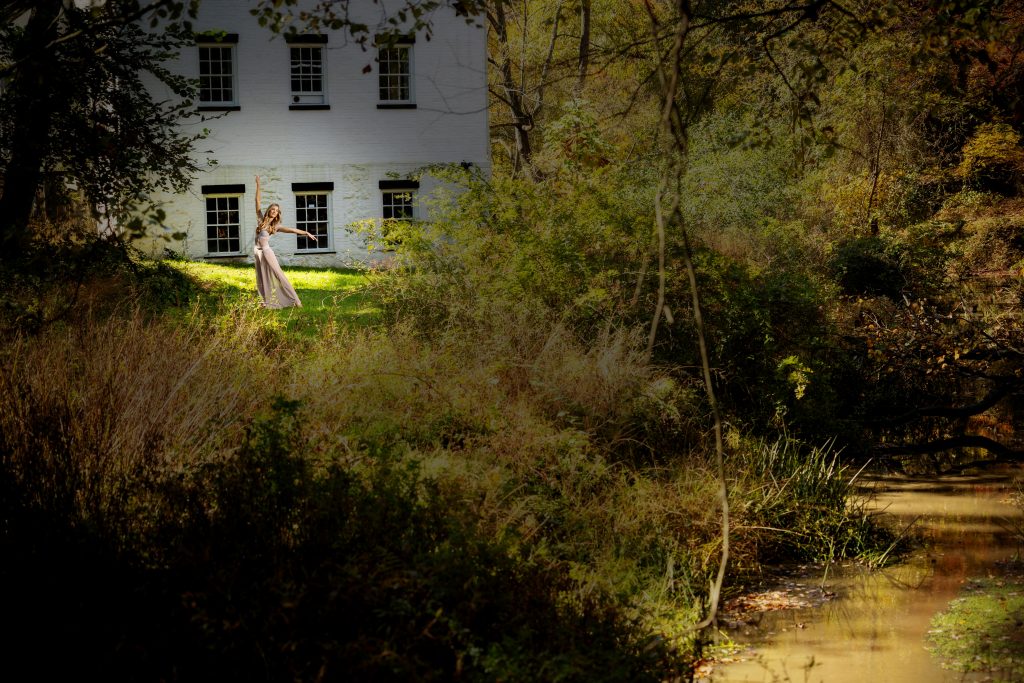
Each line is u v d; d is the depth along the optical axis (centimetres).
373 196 2600
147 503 598
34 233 930
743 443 1080
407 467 655
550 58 2659
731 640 716
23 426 647
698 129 1733
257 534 532
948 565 899
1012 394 1605
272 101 2527
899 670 655
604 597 643
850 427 1374
